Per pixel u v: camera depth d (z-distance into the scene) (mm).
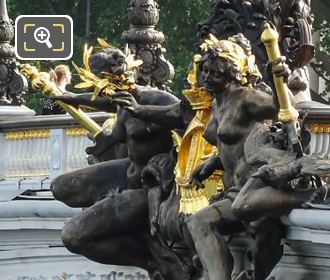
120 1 110875
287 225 59594
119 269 74750
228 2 63625
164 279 66000
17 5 113250
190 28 107250
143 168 65812
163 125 64125
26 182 80562
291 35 63469
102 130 67188
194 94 62906
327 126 63875
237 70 59938
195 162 63062
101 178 66812
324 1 74125
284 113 58562
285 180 58312
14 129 82250
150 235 65875
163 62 77000
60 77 66438
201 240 60469
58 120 79875
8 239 79188
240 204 58781
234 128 59969
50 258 77938
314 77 82250
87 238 66125
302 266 61531
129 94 63844
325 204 59594
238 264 61375
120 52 63844
